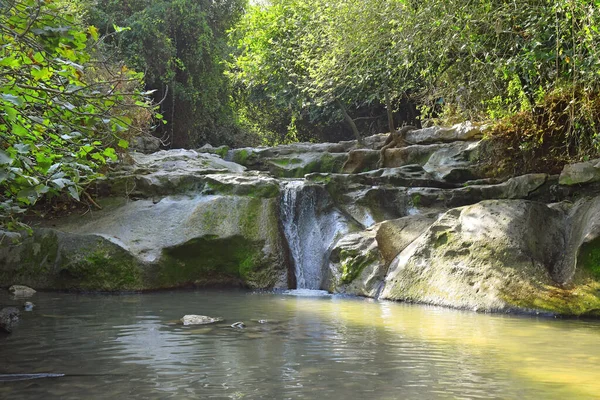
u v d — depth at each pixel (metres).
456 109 15.39
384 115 24.34
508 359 5.57
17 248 11.72
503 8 10.30
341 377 4.85
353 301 9.97
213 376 4.86
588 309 8.24
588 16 8.42
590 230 8.95
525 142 12.35
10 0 4.25
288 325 7.40
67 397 4.27
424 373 5.00
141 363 5.29
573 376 4.96
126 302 9.60
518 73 11.88
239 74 22.00
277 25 19.83
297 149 18.00
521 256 9.25
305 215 12.95
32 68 4.53
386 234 11.43
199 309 8.81
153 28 24.03
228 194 13.04
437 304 9.40
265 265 12.12
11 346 6.00
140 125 14.02
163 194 13.43
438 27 10.88
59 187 4.72
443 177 13.85
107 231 12.07
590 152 11.25
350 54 13.05
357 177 13.73
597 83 9.80
